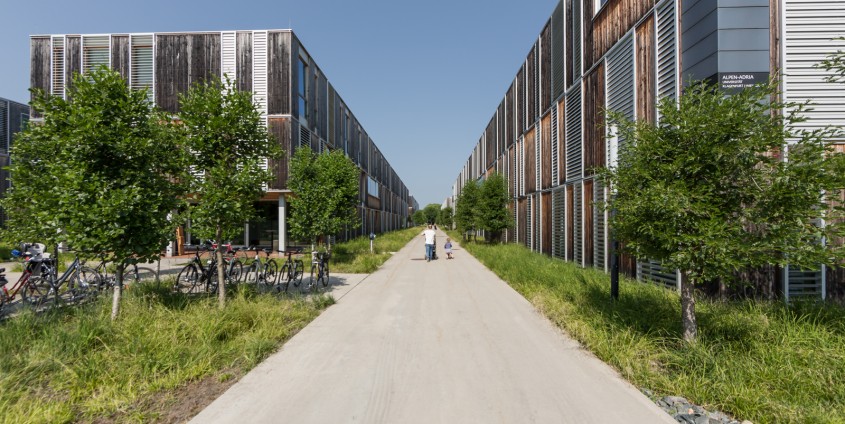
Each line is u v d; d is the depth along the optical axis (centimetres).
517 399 300
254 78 1529
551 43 1409
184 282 738
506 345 436
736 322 431
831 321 419
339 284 898
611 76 912
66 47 1529
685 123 349
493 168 2730
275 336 458
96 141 448
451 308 636
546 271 914
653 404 291
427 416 274
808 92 569
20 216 517
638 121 413
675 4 668
